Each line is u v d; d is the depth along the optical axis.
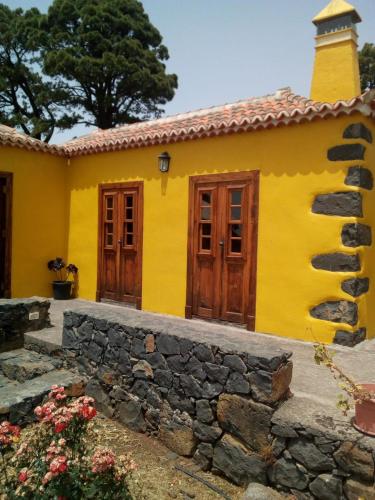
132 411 4.35
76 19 21.11
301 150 5.85
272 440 3.28
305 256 5.81
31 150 8.64
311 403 3.51
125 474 2.72
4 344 5.74
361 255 5.56
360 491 2.83
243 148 6.43
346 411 3.22
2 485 2.70
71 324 5.14
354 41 6.95
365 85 19.17
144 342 4.29
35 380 4.81
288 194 5.97
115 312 5.08
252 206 6.33
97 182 8.64
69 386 4.69
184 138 6.98
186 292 7.14
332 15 6.92
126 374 4.45
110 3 21.03
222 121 6.46
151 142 7.42
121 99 21.72
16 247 8.53
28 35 21.33
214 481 3.52
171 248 7.36
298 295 5.87
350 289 5.45
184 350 3.92
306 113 5.60
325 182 5.64
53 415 2.84
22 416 4.24
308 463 3.07
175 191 7.29
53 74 20.02
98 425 4.41
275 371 3.34
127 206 8.15
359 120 5.39
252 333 6.23
